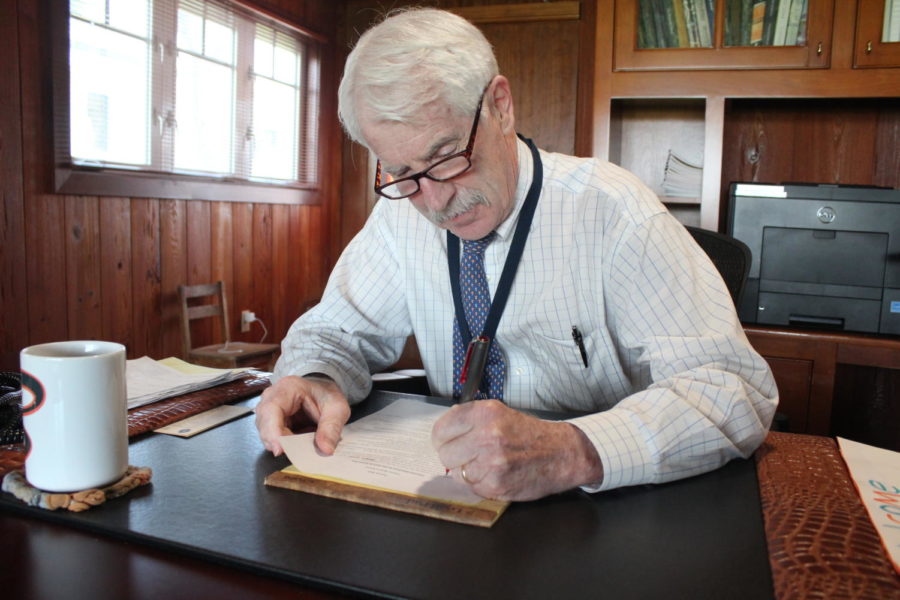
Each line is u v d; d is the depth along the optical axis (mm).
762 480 756
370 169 4023
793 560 569
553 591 522
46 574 549
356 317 1181
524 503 694
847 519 647
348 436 870
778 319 2424
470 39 882
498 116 966
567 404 1170
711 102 2570
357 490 693
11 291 2320
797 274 2391
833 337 2293
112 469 686
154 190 2828
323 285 4066
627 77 2631
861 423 2355
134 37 2725
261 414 869
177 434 887
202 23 3051
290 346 1106
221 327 3215
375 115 843
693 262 1006
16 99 2295
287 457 799
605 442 730
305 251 3873
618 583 536
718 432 781
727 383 848
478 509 655
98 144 2621
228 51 3215
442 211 925
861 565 559
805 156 2783
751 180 2840
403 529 625
